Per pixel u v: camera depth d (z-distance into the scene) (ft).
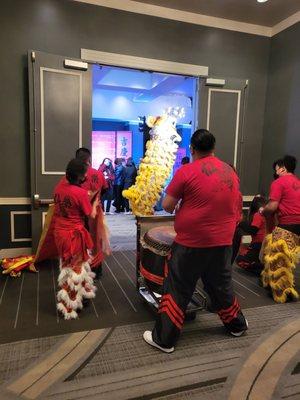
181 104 31.65
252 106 15.55
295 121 13.99
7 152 12.12
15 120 12.09
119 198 23.67
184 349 6.77
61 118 12.22
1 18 11.55
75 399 5.31
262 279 9.98
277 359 6.48
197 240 6.34
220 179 6.26
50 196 12.35
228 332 7.41
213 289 7.12
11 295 9.28
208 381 5.80
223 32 14.55
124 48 13.12
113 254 13.41
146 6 13.23
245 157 15.74
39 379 5.77
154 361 6.35
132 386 5.64
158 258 7.74
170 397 5.41
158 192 8.87
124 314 8.23
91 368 6.10
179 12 13.74
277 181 9.05
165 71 13.79
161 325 6.63
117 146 30.32
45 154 12.12
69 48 12.44
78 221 7.98
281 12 13.82
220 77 14.52
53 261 12.16
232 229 6.64
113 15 12.85
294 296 9.21
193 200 6.25
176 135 8.82
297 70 13.82
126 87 26.37
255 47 15.17
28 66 11.62
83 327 7.56
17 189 12.39
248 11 13.76
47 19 12.06
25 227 12.65
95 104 30.94
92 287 8.62
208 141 6.36
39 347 6.72
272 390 5.60
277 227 9.21
